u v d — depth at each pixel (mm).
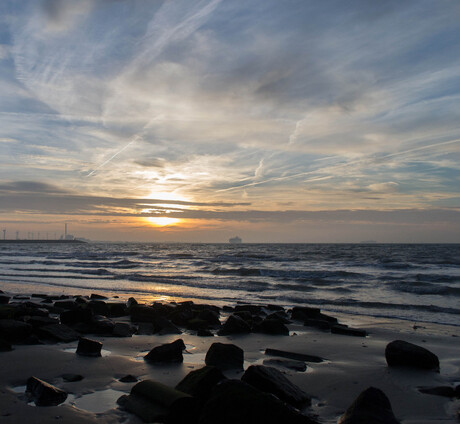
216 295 20844
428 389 6570
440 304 17281
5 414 4992
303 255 63750
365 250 87188
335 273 30781
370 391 4656
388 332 11789
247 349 9438
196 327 12047
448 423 5164
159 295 20969
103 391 6020
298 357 8695
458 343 10289
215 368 5422
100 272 33844
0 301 15469
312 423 4207
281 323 11602
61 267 40938
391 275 30656
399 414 5531
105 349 9008
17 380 6500
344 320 14086
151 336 10695
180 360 7895
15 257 60938
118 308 14438
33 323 10375
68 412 5090
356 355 8969
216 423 4352
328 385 6703
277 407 4328
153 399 5129
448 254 65625
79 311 11375
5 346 8414
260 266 42406
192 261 50500
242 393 4492
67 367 7258
